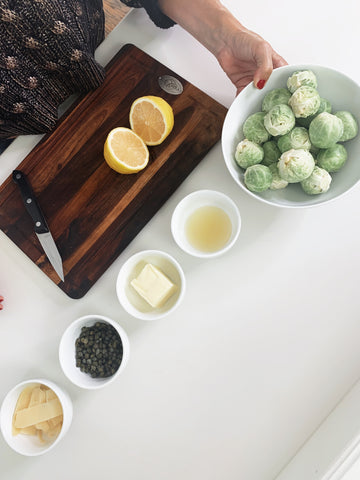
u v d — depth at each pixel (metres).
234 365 0.56
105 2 0.81
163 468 0.57
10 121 0.54
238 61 0.56
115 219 0.58
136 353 0.57
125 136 0.56
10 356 0.59
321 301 0.56
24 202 0.58
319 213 0.57
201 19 0.56
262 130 0.52
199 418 0.56
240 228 0.55
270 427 0.55
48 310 0.59
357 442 0.46
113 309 0.58
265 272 0.57
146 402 0.57
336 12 0.59
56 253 0.57
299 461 0.53
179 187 0.59
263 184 0.51
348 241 0.57
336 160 0.50
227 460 0.56
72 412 0.57
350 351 0.55
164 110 0.54
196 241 0.56
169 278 0.57
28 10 0.43
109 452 0.57
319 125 0.48
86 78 0.56
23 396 0.55
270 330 0.56
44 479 0.57
